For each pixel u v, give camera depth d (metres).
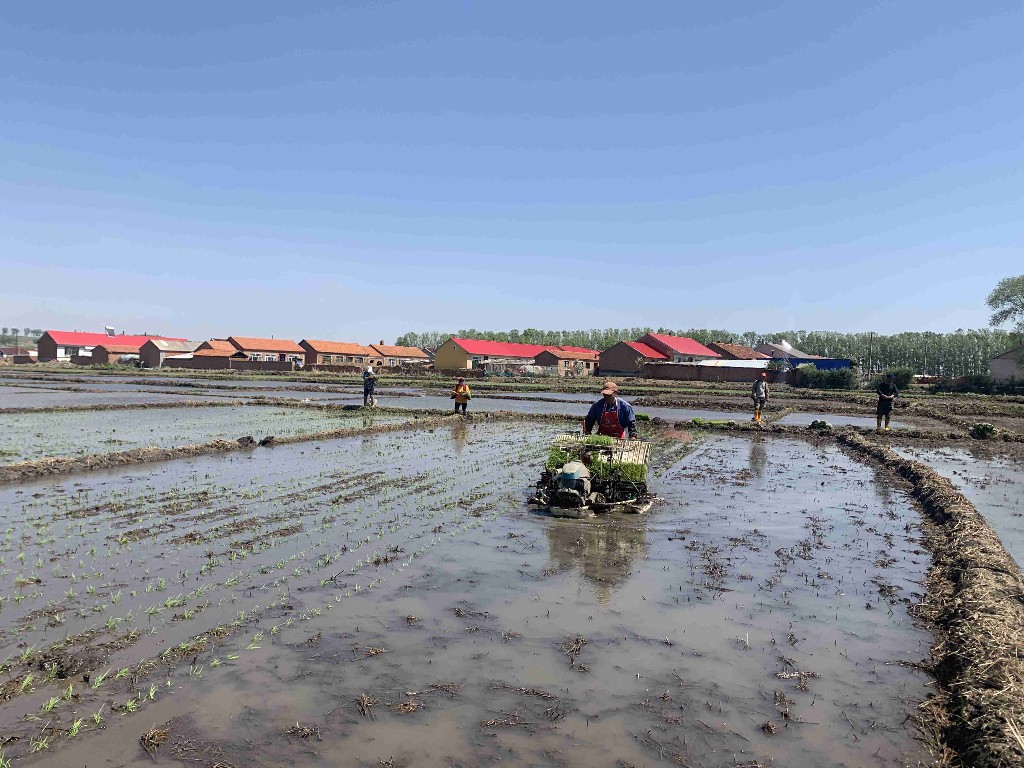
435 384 66.19
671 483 15.58
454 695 5.78
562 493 12.02
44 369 85.31
